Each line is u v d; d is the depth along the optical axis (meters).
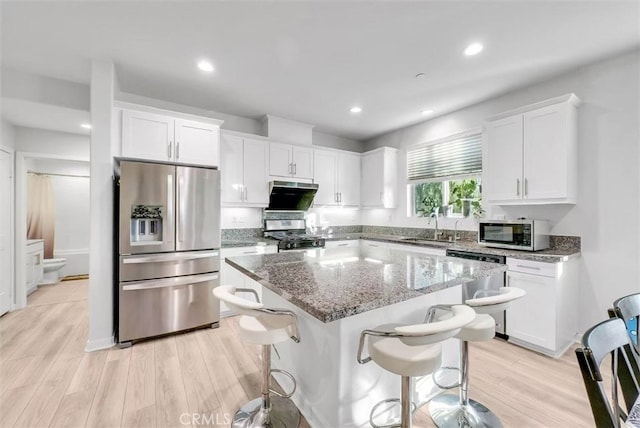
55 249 5.14
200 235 2.89
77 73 2.64
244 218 3.98
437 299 1.81
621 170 2.38
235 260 2.05
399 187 4.50
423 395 1.78
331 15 1.91
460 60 2.46
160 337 2.73
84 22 1.95
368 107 3.53
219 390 1.89
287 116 3.88
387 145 4.71
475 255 2.77
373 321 1.51
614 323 0.94
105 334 2.49
